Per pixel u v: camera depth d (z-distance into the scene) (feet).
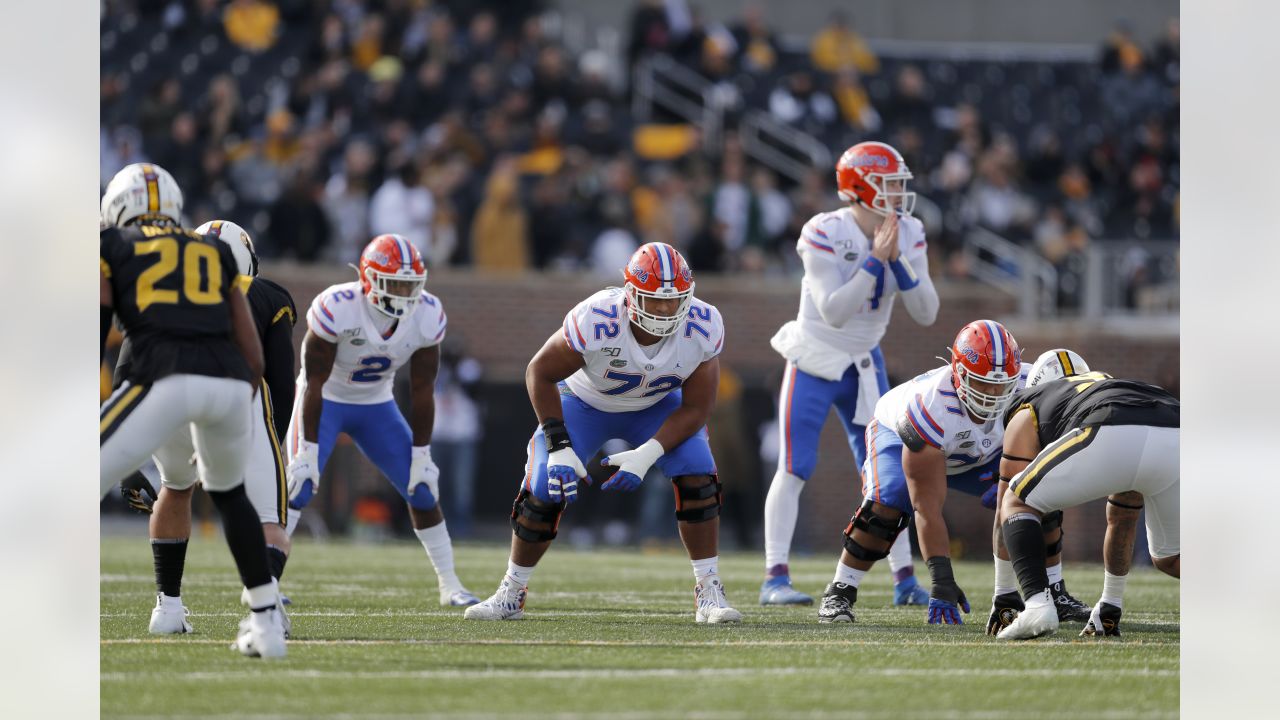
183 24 183.42
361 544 123.65
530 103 178.91
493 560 101.71
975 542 134.51
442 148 162.91
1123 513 54.65
